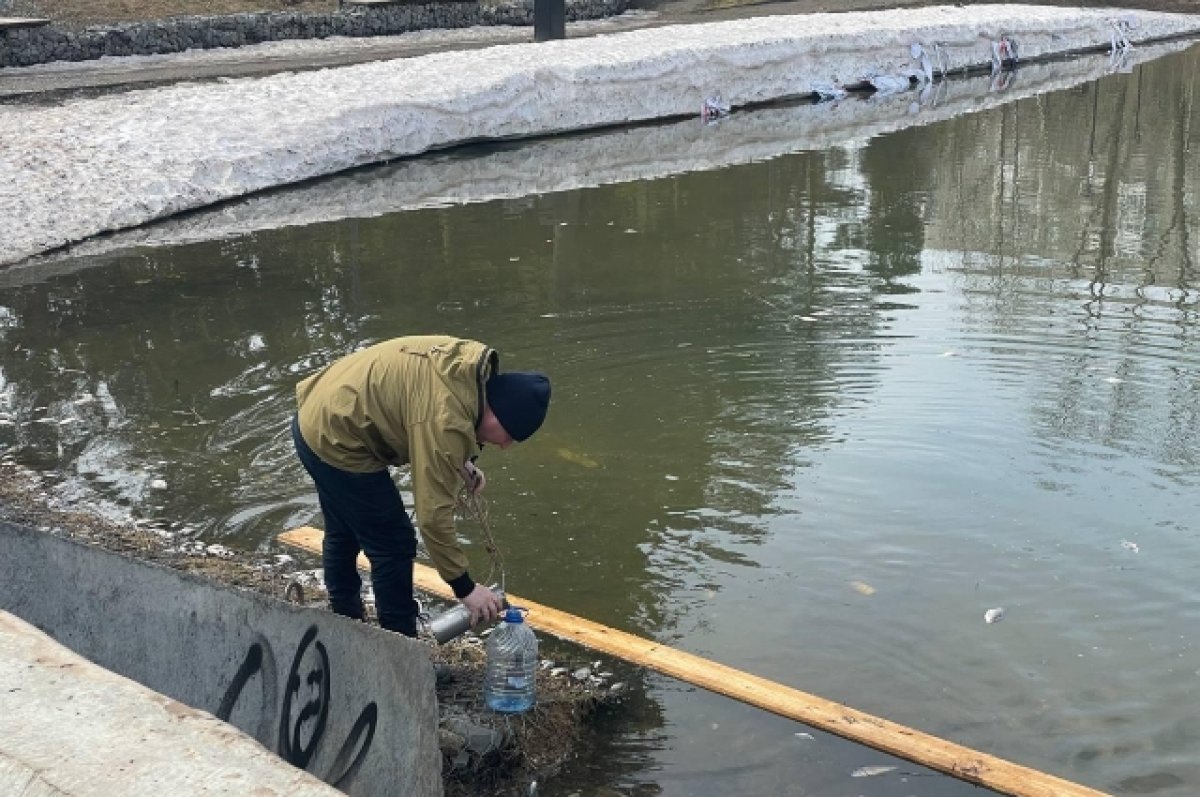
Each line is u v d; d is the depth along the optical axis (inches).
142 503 228.4
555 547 207.9
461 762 146.2
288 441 257.9
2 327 335.3
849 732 152.3
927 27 855.7
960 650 174.2
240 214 474.9
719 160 573.0
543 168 559.2
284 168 522.3
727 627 181.9
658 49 708.7
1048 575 194.7
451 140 601.0
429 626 179.8
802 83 766.5
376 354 145.0
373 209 479.2
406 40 900.0
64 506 225.8
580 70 657.6
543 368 293.0
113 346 319.3
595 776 147.1
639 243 419.2
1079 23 984.9
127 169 483.2
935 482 228.5
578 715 157.6
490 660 155.9
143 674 139.9
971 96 776.9
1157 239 416.5
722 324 324.2
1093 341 305.4
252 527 219.8
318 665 119.9
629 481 232.2
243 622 128.5
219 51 818.8
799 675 169.0
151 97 588.4
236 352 312.8
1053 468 233.8
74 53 764.0
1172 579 192.7
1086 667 169.6
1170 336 307.7
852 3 1085.1
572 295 356.5
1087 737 154.0
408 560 155.3
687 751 151.3
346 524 153.6
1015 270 375.9
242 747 98.0
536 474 236.2
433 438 136.9
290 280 380.2
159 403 278.5
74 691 106.7
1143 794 142.8
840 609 186.1
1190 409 260.2
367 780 113.2
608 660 171.3
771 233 430.6
